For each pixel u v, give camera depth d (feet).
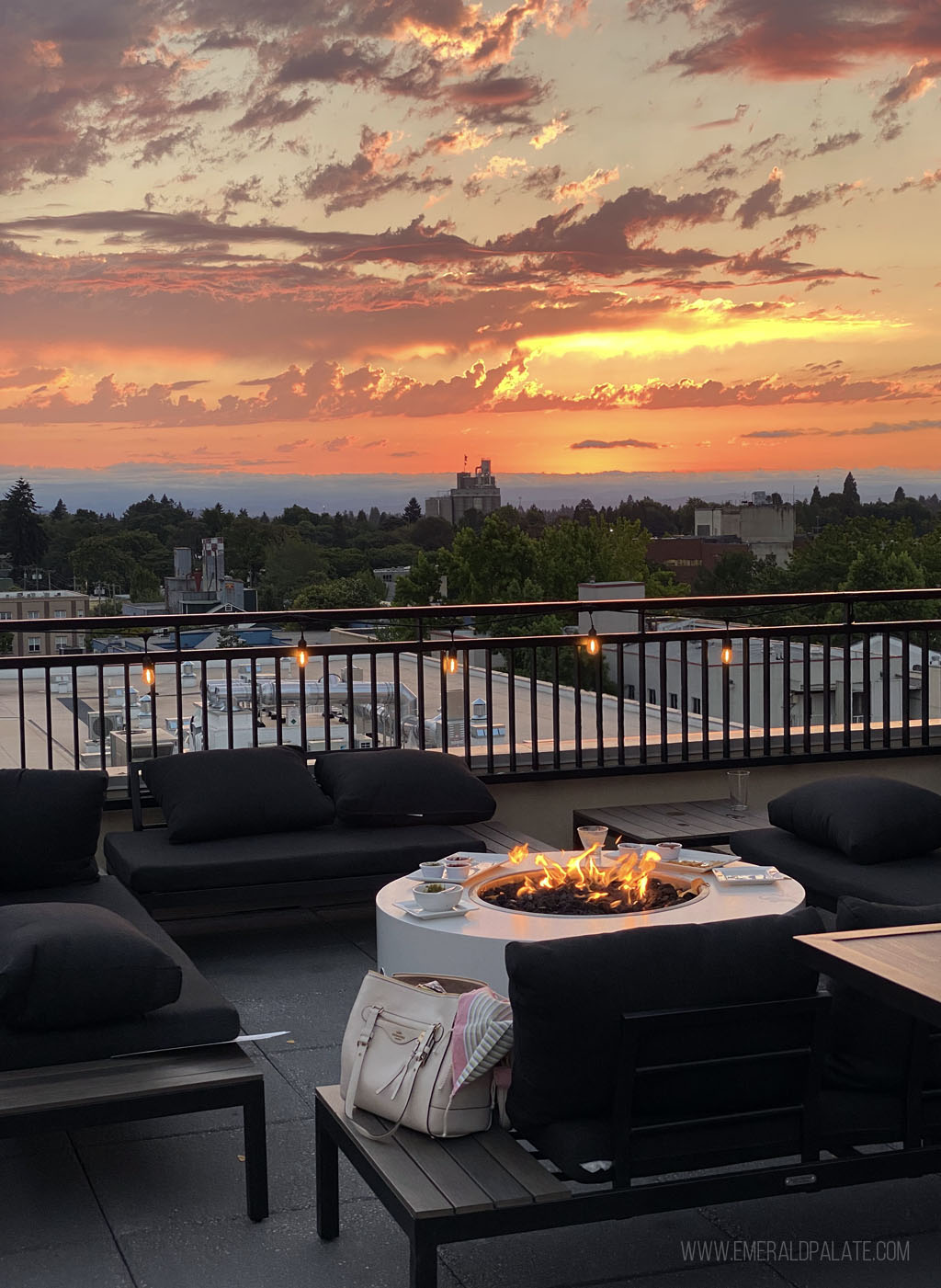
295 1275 8.73
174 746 24.18
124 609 86.07
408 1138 8.54
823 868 16.01
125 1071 9.77
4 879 15.35
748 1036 8.29
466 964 12.37
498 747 22.90
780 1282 8.57
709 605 21.53
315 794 18.15
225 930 17.99
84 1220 9.55
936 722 25.27
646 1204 8.01
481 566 151.64
